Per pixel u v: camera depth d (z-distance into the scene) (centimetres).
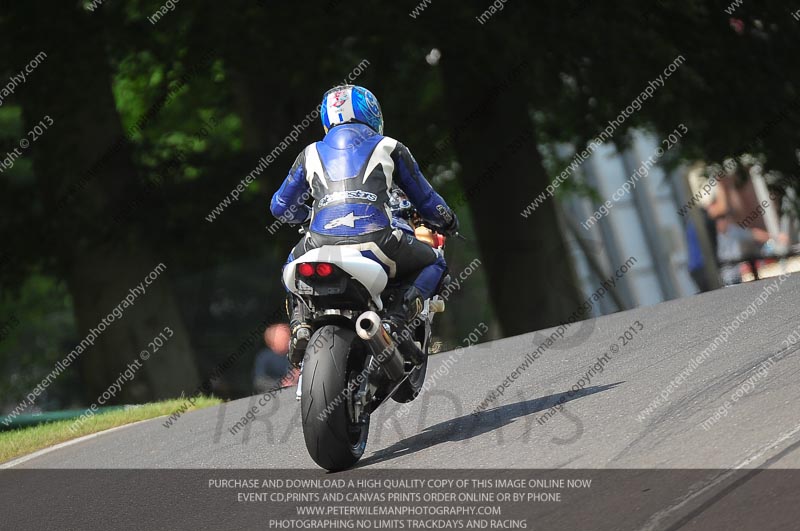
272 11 6109
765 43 6994
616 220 11706
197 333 8769
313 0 6100
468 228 11050
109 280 6444
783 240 7731
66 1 6159
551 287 7075
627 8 6347
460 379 3052
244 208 6488
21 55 6128
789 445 1697
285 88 6656
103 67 6322
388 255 2252
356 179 2273
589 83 6562
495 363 3231
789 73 7044
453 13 6072
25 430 3609
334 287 2145
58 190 6322
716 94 6888
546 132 8038
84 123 6309
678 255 11950
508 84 6612
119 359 6488
